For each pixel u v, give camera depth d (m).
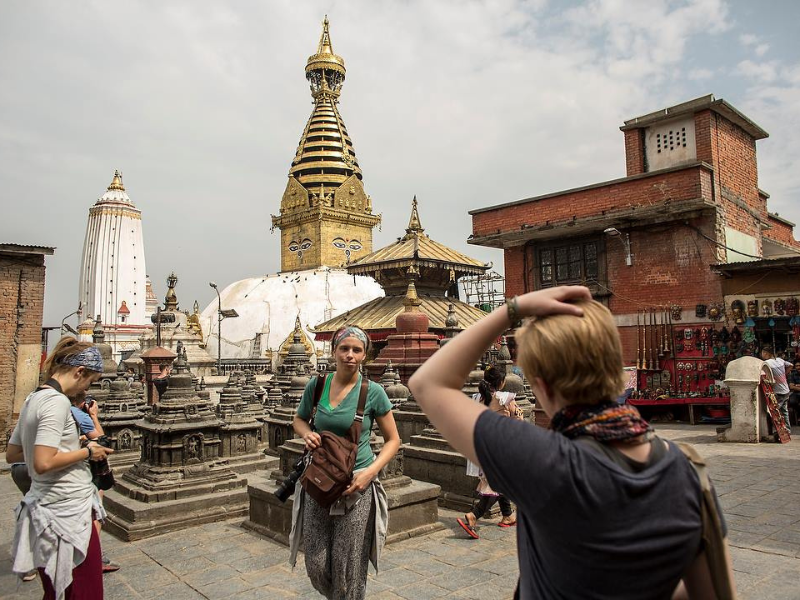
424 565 6.52
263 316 53.38
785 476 10.45
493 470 1.93
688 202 18.88
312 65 61.53
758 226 22.47
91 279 66.00
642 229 20.88
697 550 1.87
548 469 1.81
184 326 34.06
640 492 1.79
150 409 12.47
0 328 16.77
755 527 7.61
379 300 27.83
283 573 6.38
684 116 21.25
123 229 67.12
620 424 1.90
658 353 20.20
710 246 19.45
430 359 2.26
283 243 60.81
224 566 6.61
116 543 7.48
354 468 4.62
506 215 23.62
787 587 5.76
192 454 8.76
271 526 7.59
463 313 26.83
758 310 18.41
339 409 4.64
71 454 4.36
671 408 19.44
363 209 60.06
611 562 1.76
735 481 10.13
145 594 5.90
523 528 2.06
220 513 8.36
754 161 22.69
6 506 9.74
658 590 1.79
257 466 11.14
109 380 15.58
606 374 1.95
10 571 6.67
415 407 11.65
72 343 4.69
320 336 27.12
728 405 18.12
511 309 2.12
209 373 31.62
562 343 1.94
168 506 8.00
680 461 1.91
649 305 20.58
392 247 28.75
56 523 4.31
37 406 4.32
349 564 4.34
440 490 8.69
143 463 8.85
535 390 2.12
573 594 1.83
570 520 1.78
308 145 60.50
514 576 6.21
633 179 20.39
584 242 22.33
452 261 27.56
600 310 2.04
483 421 2.00
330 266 57.50
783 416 15.15
